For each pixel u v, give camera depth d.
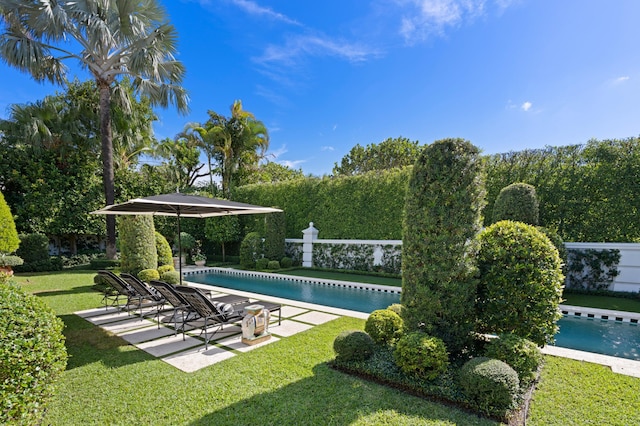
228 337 4.95
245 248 14.42
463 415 2.79
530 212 8.09
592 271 8.52
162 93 11.73
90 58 11.35
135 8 10.75
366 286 10.12
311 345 4.55
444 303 3.62
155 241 9.43
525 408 2.83
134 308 6.65
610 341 5.51
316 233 14.36
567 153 9.12
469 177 3.64
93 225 13.96
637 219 8.19
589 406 2.94
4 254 9.42
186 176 22.91
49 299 7.37
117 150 14.67
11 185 12.52
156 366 3.81
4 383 1.87
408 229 3.85
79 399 3.01
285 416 2.76
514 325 3.71
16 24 9.38
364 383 3.38
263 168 22.33
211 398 3.05
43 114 12.48
